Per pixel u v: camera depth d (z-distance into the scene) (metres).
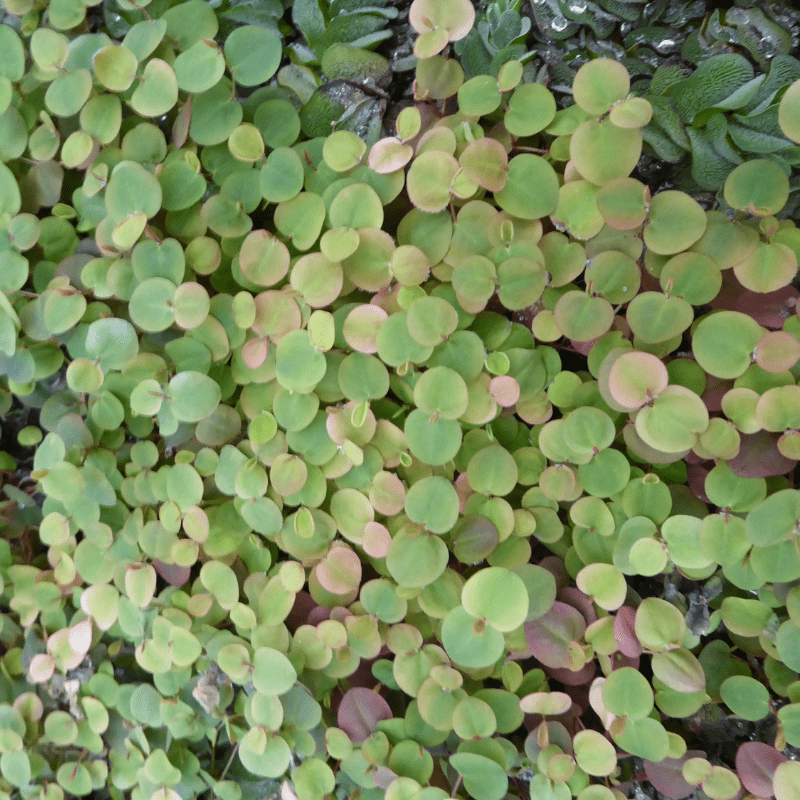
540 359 0.19
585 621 0.19
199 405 0.20
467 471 0.19
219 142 0.20
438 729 0.19
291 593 0.20
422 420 0.19
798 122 0.16
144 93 0.20
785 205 0.18
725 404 0.17
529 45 0.19
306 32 0.20
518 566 0.19
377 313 0.19
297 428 0.20
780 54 0.18
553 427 0.19
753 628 0.18
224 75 0.20
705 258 0.17
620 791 0.19
